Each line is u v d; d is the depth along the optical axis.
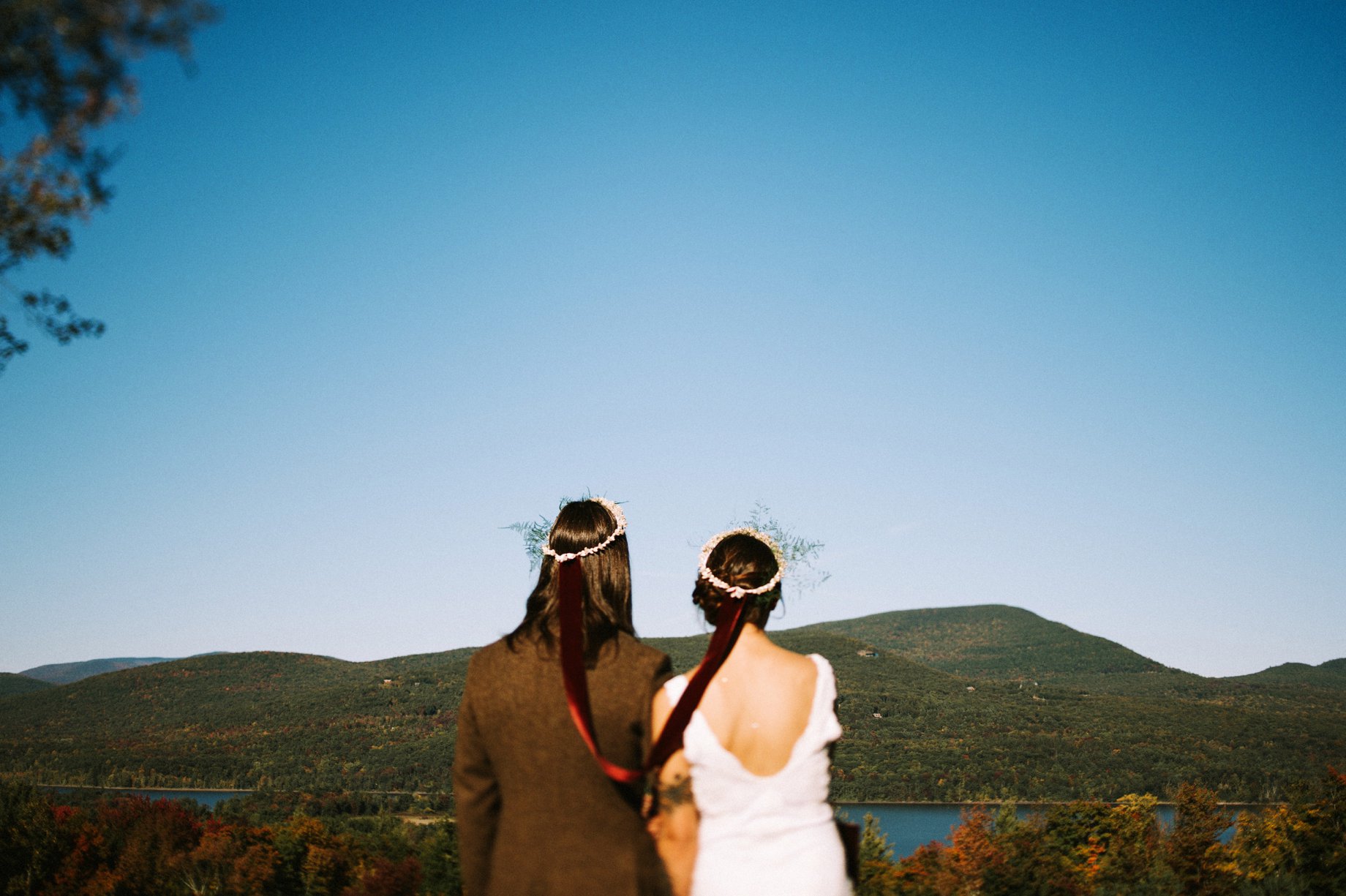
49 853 12.22
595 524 2.90
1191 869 10.34
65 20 2.89
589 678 2.68
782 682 2.98
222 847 12.15
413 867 8.08
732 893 2.80
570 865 2.56
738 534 3.15
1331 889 10.22
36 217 3.39
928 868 8.27
